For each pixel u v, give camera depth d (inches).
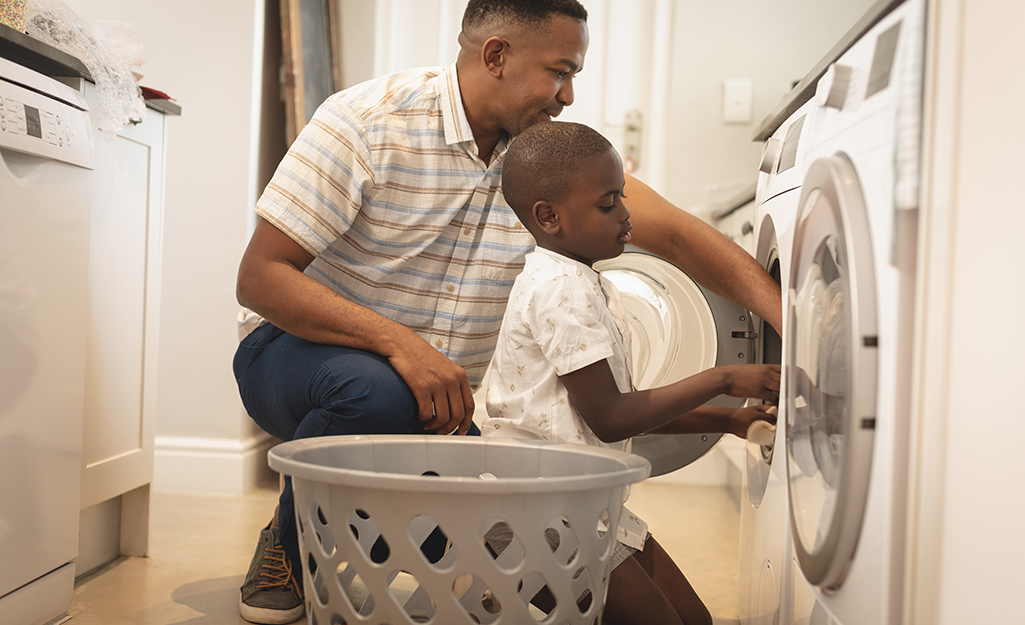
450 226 50.1
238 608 50.8
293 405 47.4
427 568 27.5
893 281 23.4
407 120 48.1
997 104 21.1
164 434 83.4
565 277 40.3
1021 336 19.8
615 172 40.7
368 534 35.7
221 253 83.0
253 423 86.9
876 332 24.7
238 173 82.9
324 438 34.9
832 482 27.4
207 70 83.2
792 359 34.2
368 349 45.7
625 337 44.1
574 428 40.4
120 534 61.5
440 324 51.1
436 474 38.1
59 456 46.8
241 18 82.8
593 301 40.4
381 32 98.3
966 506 21.2
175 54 83.4
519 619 28.3
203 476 82.5
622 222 41.6
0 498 41.6
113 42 57.5
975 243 21.2
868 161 25.6
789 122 40.5
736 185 98.0
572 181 40.2
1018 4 21.1
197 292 83.0
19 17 48.7
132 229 59.2
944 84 21.9
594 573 30.4
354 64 99.2
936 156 22.2
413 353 44.9
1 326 41.1
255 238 46.7
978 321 21.1
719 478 92.1
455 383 44.6
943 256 21.9
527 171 41.4
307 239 45.9
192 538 66.4
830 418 27.9
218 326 83.0
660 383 61.2
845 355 26.0
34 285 43.8
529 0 45.0
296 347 47.8
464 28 48.1
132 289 59.4
